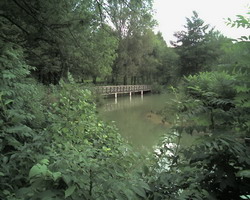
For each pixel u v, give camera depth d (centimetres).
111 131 403
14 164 197
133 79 4309
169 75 3741
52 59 1000
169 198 162
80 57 973
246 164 177
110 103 2458
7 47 392
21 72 379
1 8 625
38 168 102
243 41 162
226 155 181
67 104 321
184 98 232
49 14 685
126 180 140
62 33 762
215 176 183
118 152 237
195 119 200
